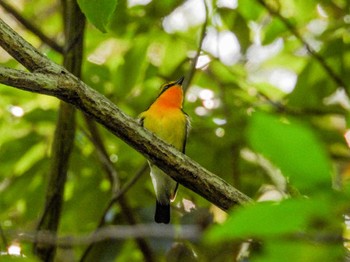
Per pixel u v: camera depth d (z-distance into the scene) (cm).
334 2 1132
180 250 1011
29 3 1238
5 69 554
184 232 1012
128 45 1120
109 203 949
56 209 938
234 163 1057
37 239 913
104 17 532
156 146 587
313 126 1030
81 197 1080
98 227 946
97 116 580
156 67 1105
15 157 1054
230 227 254
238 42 1102
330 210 264
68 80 571
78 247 1089
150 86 1165
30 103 1077
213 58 1125
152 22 1080
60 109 940
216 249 951
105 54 1146
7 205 1059
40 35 978
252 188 1041
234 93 1155
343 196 267
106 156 992
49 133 1066
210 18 1124
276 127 276
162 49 1141
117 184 962
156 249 1024
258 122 279
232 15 1093
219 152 1080
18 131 1065
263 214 255
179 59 1149
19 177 1056
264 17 1149
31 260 550
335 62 1088
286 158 277
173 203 1112
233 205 576
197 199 1070
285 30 1129
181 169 586
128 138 586
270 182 1035
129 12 1070
